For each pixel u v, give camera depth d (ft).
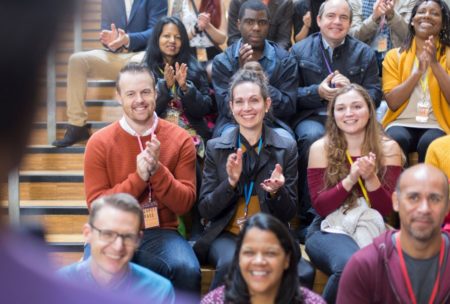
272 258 8.58
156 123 12.21
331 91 14.39
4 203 1.21
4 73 1.07
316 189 12.11
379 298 9.12
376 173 11.85
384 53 17.28
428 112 14.94
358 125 11.91
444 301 8.95
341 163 11.96
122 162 11.89
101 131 12.14
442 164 12.38
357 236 11.46
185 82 14.14
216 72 15.06
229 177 11.59
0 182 1.08
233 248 11.62
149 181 11.68
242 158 12.09
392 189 11.89
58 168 15.70
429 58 14.56
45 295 1.11
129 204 8.52
